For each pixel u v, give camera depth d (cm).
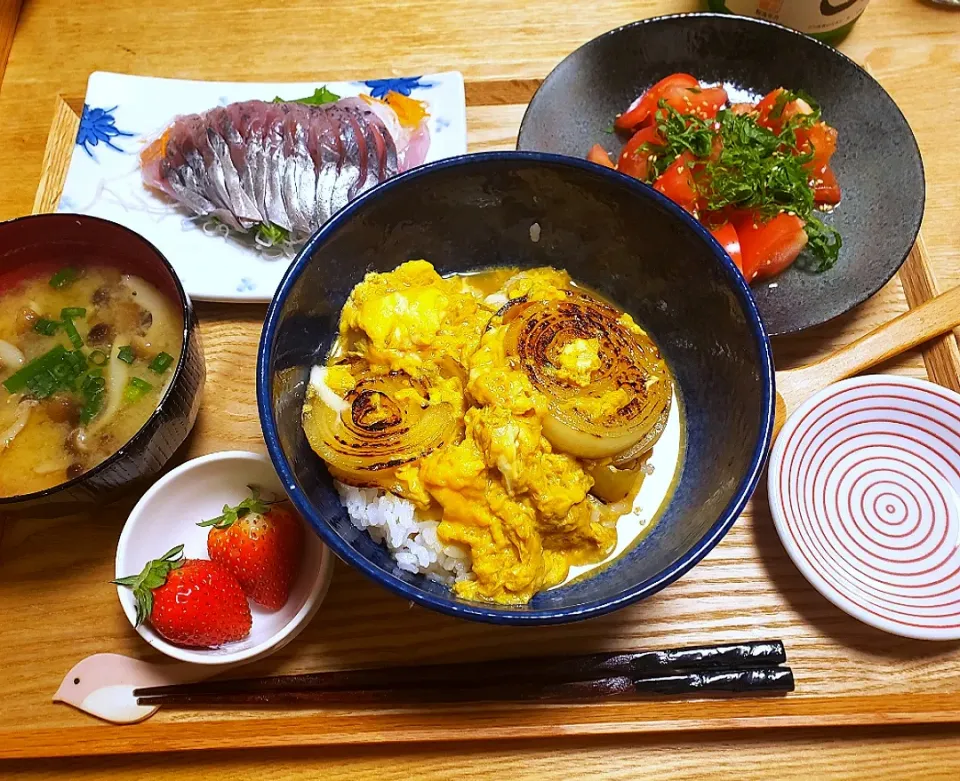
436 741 29
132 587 27
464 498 26
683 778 29
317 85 40
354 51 41
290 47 41
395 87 39
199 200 37
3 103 40
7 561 31
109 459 28
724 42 39
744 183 35
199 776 29
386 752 29
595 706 29
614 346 29
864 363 33
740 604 31
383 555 28
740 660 29
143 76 40
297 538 29
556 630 30
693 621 30
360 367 30
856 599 29
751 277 36
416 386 28
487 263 33
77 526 32
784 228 35
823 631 30
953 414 32
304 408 28
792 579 31
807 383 33
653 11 42
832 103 39
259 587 29
